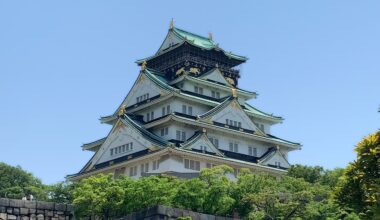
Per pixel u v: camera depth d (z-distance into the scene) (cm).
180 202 5931
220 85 11619
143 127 10644
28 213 5353
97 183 6200
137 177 10100
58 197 8938
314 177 8825
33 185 11238
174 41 12144
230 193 6406
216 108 10794
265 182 6750
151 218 5188
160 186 6016
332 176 8350
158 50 12456
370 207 3725
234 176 10206
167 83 11469
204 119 10531
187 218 5212
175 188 6088
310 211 6069
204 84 11425
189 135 10494
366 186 3906
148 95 11312
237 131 10856
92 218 5822
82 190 5956
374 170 3931
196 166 9931
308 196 6284
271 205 6238
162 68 12112
